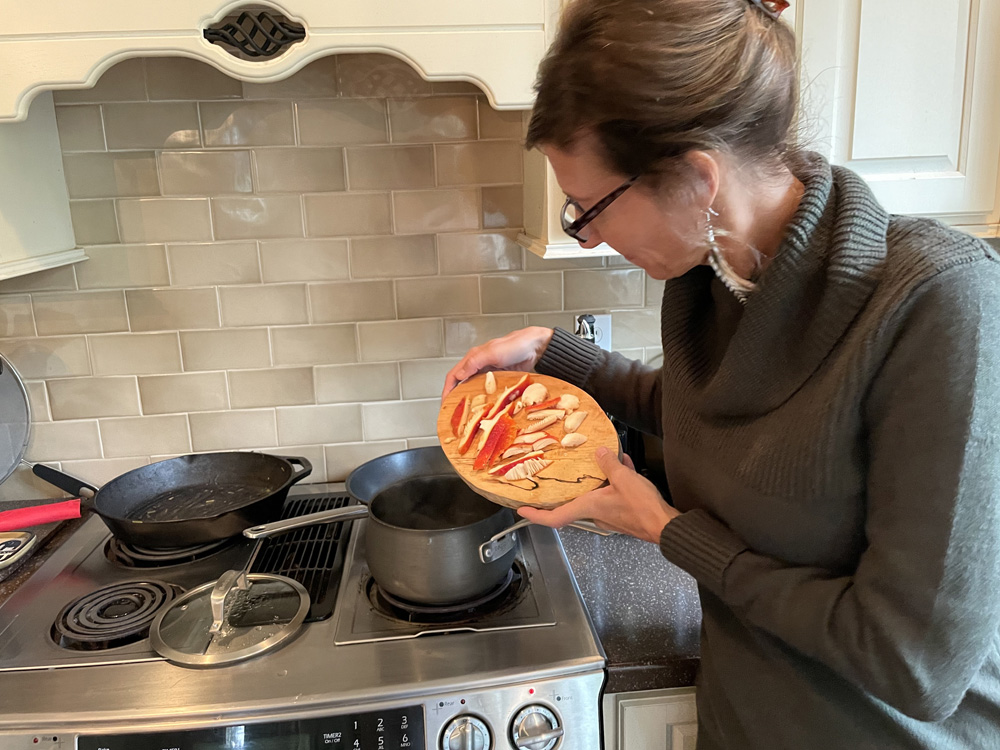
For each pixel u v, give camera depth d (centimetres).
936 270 65
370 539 107
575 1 72
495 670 95
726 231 74
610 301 151
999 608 65
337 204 139
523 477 94
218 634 102
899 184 118
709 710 90
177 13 101
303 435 149
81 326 139
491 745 95
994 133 118
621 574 119
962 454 62
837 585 71
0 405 139
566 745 97
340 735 93
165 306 140
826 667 78
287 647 101
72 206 134
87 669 98
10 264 116
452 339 148
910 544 64
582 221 77
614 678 98
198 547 126
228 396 146
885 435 66
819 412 71
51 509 127
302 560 123
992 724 76
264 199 138
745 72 67
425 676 95
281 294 142
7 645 103
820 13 110
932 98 115
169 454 147
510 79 108
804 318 73
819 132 107
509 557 109
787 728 80
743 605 76
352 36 104
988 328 63
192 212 137
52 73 102
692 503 89
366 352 147
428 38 105
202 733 91
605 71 67
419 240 143
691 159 69
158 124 132
